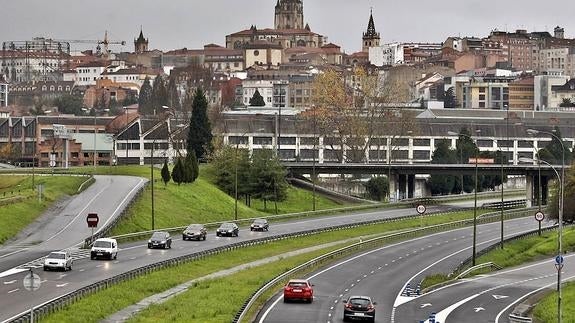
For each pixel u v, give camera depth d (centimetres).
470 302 18600
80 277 18400
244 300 17050
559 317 16525
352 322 15438
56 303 14550
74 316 14275
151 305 16012
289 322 15138
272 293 18275
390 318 16225
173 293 17588
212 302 16538
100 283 16738
